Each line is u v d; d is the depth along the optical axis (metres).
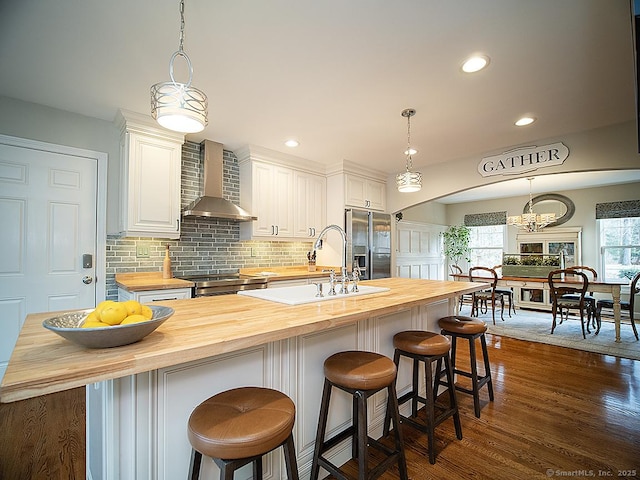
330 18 1.63
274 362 1.44
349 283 2.29
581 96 2.45
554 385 2.74
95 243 2.81
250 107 2.64
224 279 3.20
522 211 6.80
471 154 3.92
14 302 2.45
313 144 3.57
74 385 0.71
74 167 2.73
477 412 2.21
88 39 1.79
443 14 1.61
